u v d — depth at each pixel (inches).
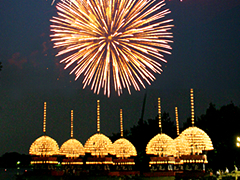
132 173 1796.3
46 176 1802.4
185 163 1457.9
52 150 1886.1
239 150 1756.9
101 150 1790.1
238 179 1109.7
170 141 1644.9
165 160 1611.7
